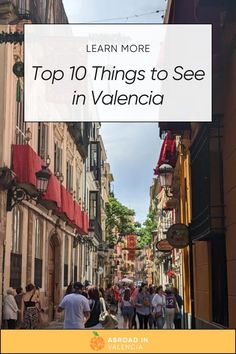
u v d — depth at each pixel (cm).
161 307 1847
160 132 1689
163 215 4556
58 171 2717
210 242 1396
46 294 2316
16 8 1412
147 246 8606
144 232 8306
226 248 1136
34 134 2078
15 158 1596
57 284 2708
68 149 3125
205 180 1245
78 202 3584
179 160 2128
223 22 986
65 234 2942
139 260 13162
